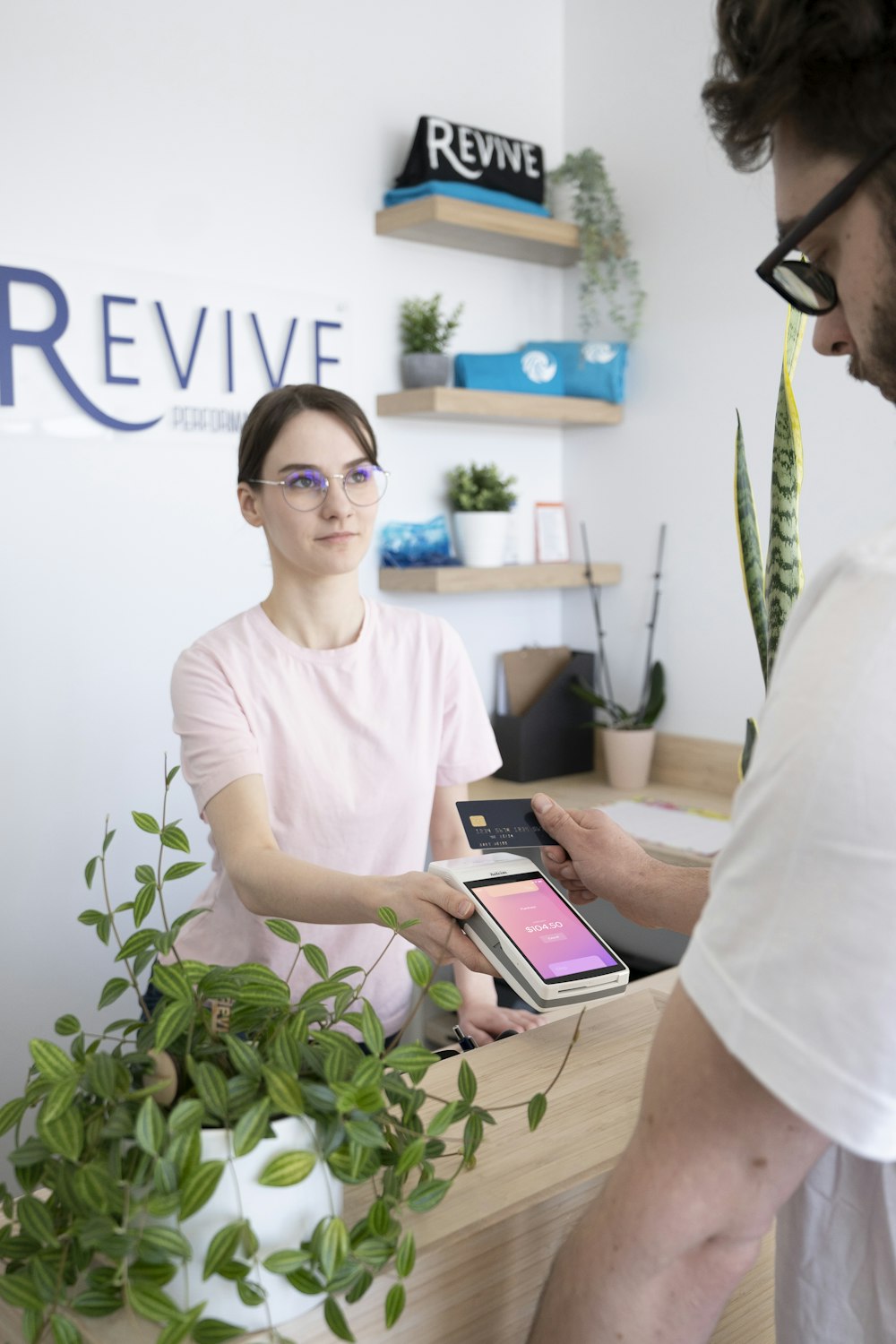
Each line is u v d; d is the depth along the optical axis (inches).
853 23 20.1
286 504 60.2
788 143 22.9
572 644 129.5
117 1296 25.8
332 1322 25.5
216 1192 25.3
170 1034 27.4
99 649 94.7
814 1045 20.3
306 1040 28.9
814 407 103.7
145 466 96.0
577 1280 24.8
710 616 114.8
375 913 43.8
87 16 90.0
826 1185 27.5
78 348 91.7
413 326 111.2
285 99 102.3
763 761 22.0
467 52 115.7
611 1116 36.1
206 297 98.5
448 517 119.7
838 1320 27.6
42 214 89.0
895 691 20.3
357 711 62.3
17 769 91.4
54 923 93.9
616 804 111.0
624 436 121.8
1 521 88.9
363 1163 26.1
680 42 111.7
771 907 21.0
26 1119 91.5
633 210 118.3
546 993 36.4
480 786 120.4
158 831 36.3
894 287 21.7
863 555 22.3
